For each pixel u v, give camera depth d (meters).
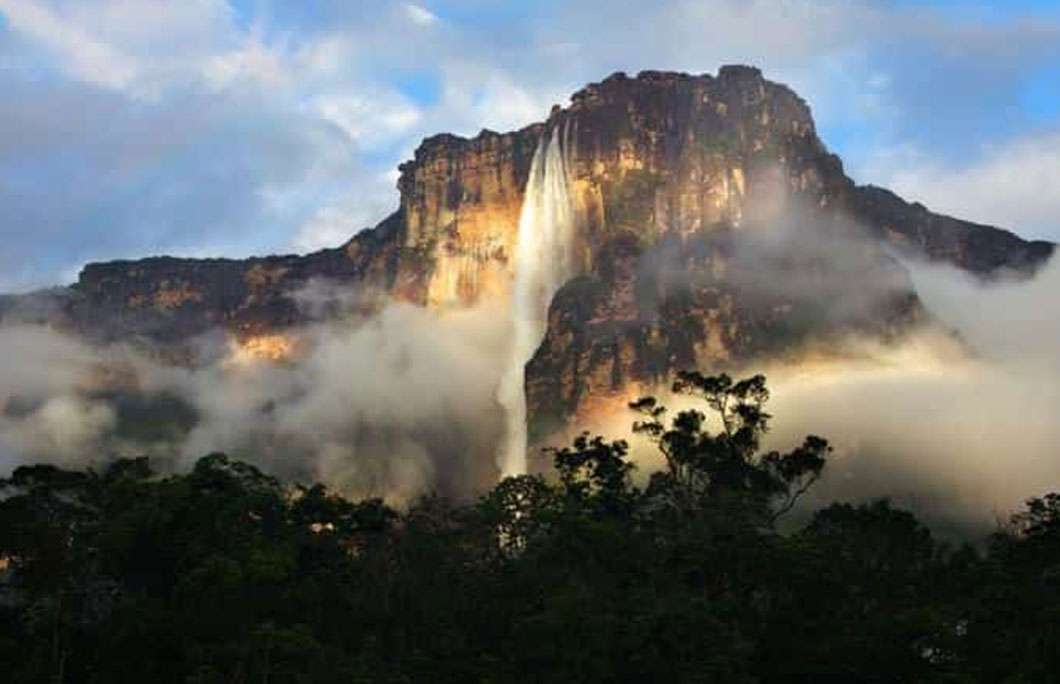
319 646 122.12
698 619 119.75
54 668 128.38
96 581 142.38
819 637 126.75
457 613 135.25
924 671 121.44
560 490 167.88
